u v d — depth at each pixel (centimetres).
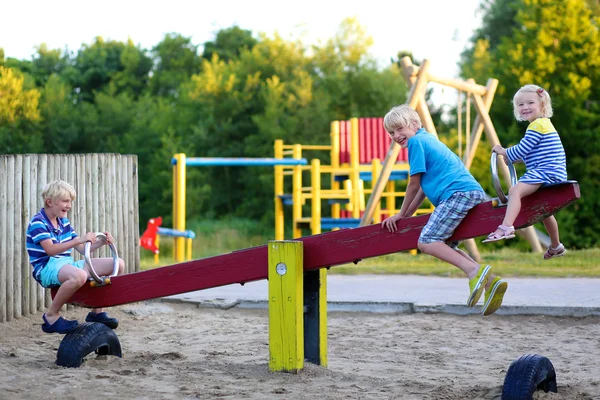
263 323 1155
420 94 1814
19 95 4238
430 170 735
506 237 675
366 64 4425
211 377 749
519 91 748
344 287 1467
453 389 721
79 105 4800
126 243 1330
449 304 1216
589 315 1156
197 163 2461
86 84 5347
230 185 4406
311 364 805
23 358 833
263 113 4388
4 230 1021
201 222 4203
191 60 5466
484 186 3234
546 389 697
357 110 4297
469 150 2019
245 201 4344
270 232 3994
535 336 1052
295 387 711
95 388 682
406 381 764
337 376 773
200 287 809
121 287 830
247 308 1269
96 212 1225
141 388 690
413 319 1177
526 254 2016
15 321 1038
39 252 826
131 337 1035
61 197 829
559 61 3297
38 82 5159
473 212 723
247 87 4397
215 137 4384
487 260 1909
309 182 4188
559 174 691
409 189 743
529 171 705
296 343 764
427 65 1808
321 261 780
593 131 3219
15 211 1047
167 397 660
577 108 3225
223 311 1250
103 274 862
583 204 3212
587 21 3306
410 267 1791
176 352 891
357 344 1003
